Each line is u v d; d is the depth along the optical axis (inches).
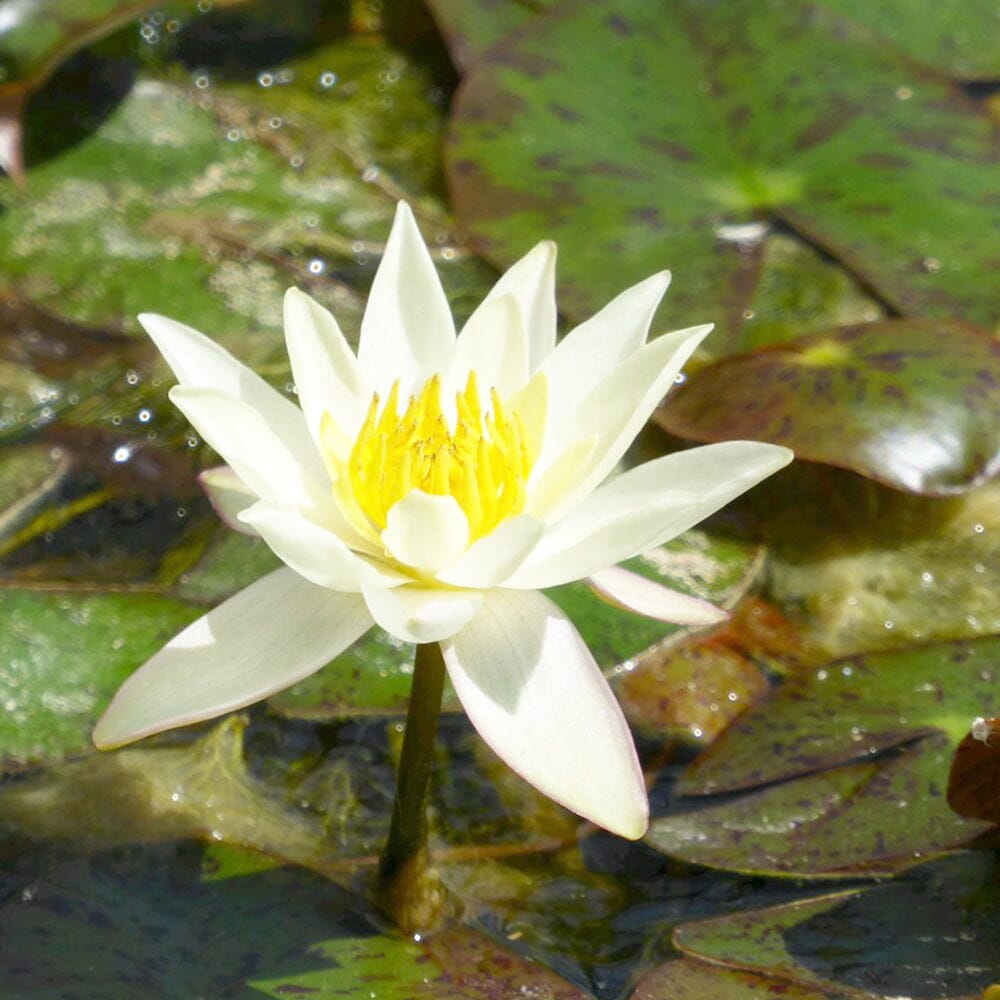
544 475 51.2
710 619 51.6
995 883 52.0
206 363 51.4
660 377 51.2
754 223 56.8
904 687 53.2
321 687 53.0
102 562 53.9
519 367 51.7
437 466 51.1
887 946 51.6
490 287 56.7
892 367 54.7
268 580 51.2
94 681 52.9
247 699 50.7
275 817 52.5
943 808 52.4
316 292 56.4
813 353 55.0
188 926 51.6
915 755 52.7
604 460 51.1
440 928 51.8
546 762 50.6
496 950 51.6
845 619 54.0
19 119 56.7
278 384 55.4
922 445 54.2
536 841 52.5
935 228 56.4
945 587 54.2
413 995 51.3
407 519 50.5
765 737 52.9
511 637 51.0
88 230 56.7
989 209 56.7
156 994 51.1
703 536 54.4
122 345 55.9
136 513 54.4
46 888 51.8
